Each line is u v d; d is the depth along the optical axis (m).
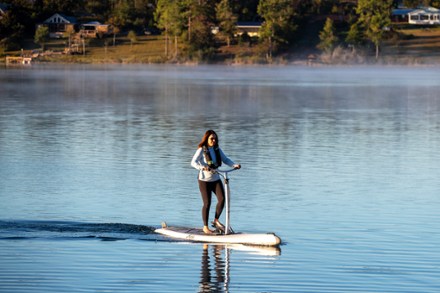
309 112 100.62
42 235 34.41
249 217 38.56
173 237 34.50
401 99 127.31
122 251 32.09
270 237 33.03
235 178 49.41
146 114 96.12
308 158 58.03
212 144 34.34
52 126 79.50
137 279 28.56
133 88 154.38
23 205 40.88
